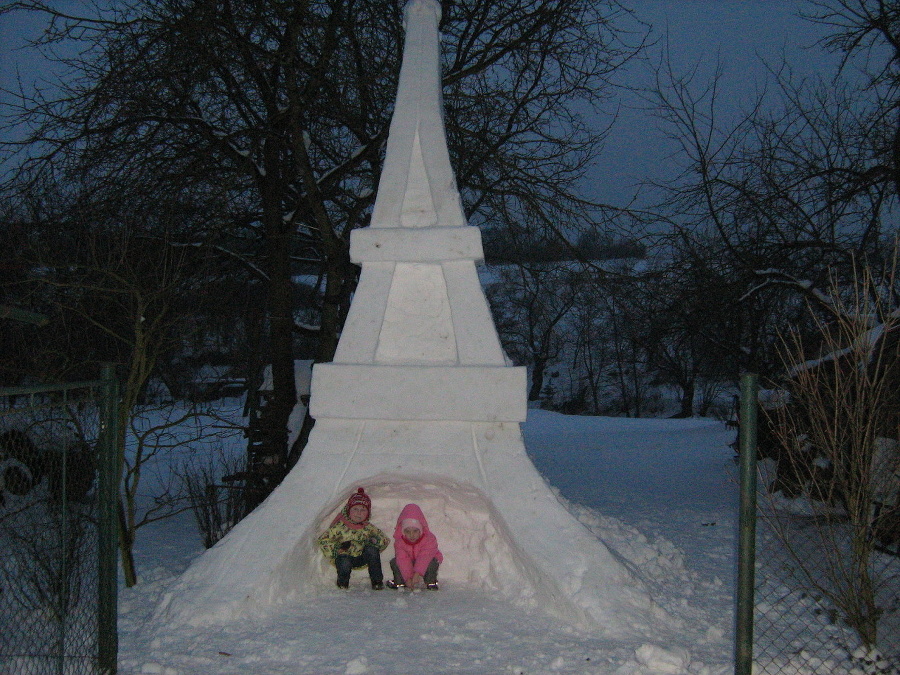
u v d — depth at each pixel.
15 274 8.25
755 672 4.42
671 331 12.46
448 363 6.11
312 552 6.13
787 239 12.14
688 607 5.57
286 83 9.54
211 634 5.02
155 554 7.96
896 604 5.44
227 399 18.41
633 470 15.29
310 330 11.63
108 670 4.40
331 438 6.06
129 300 7.18
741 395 4.15
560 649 4.73
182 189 10.02
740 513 4.15
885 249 11.09
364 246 6.17
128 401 6.39
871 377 5.71
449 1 10.72
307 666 4.52
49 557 5.27
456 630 5.09
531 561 5.49
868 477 4.77
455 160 10.91
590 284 12.39
